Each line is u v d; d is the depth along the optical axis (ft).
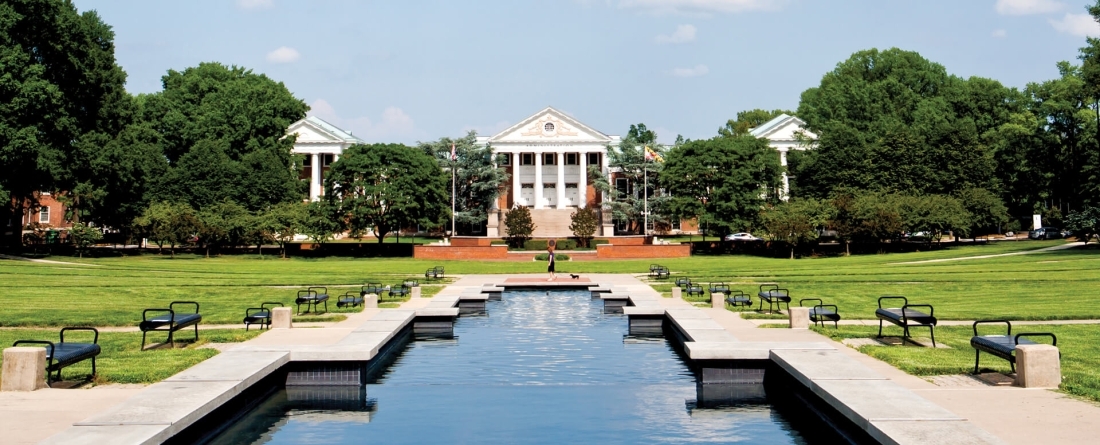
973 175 256.52
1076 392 43.57
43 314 83.61
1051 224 299.79
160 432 37.01
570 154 363.97
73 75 190.08
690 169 252.42
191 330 73.10
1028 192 291.99
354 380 55.77
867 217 218.38
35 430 37.99
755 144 259.19
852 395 42.80
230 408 46.75
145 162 227.40
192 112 286.46
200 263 191.21
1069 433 35.94
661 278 143.13
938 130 266.16
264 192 248.52
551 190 368.48
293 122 341.21
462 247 220.23
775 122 354.54
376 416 47.16
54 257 190.70
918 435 35.29
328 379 56.29
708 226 251.60
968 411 39.93
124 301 100.48
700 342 60.80
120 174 200.03
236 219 221.87
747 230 248.52
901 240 242.17
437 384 56.18
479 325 88.99
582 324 89.25
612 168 345.10
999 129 294.25
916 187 254.68
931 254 193.26
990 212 236.22
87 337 68.39
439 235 329.52
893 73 380.99
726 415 47.19
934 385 46.44
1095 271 126.31
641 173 316.81
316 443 41.68
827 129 303.89
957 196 245.24
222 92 296.30
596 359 65.92
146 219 213.66
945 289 111.14
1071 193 275.80
